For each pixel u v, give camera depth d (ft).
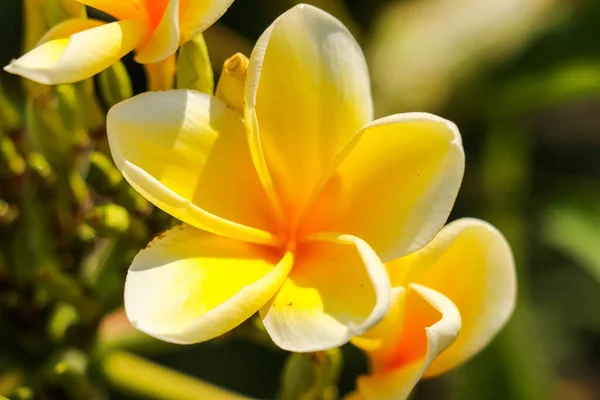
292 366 1.85
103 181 1.83
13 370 1.95
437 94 2.45
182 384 1.96
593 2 2.46
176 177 1.71
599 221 2.51
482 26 2.50
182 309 1.66
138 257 1.68
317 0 2.47
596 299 2.96
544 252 2.94
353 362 2.52
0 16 2.36
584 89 2.41
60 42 1.70
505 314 1.81
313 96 1.73
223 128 1.73
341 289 1.68
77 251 1.95
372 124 1.68
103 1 1.72
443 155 1.69
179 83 1.78
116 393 2.34
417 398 2.79
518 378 2.25
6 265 1.94
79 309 1.93
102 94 1.86
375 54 2.48
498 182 2.47
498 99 2.47
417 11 2.54
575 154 2.81
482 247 1.80
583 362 3.17
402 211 1.70
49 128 1.90
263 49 1.68
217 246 1.70
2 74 2.30
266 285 1.66
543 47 2.48
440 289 1.80
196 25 1.71
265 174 1.72
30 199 1.93
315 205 1.73
